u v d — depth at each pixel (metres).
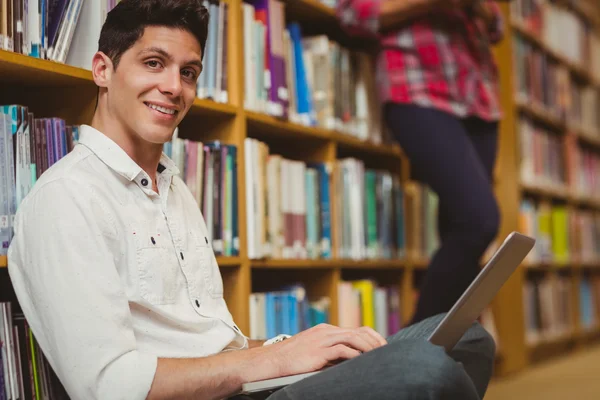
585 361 4.25
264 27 2.10
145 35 1.20
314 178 2.30
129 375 1.04
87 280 1.07
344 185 2.46
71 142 1.42
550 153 4.36
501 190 3.63
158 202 1.28
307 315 2.18
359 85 2.57
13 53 1.32
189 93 1.25
